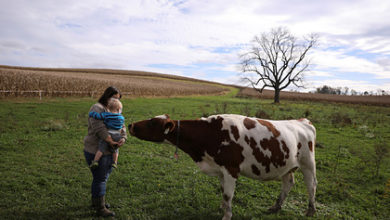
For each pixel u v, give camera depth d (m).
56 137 8.05
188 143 3.59
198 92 59.84
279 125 3.87
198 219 3.72
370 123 15.62
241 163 3.50
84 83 28.83
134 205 4.04
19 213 3.53
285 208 4.31
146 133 3.52
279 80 39.38
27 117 11.13
